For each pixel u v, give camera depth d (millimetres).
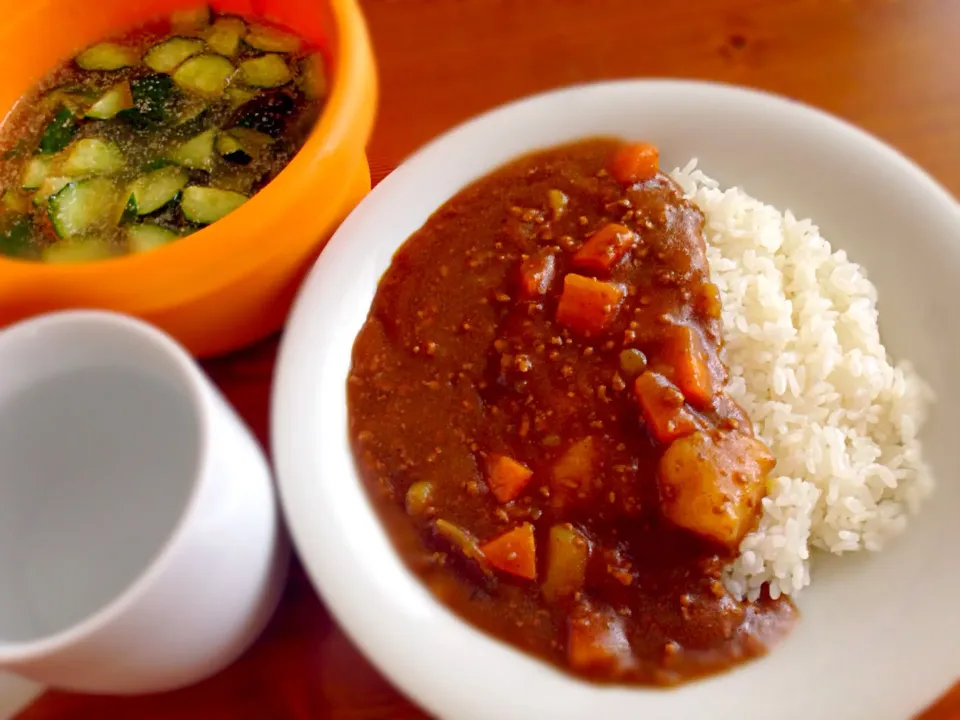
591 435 303
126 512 246
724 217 348
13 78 349
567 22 424
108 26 366
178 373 237
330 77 339
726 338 330
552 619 281
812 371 321
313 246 323
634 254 335
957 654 251
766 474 302
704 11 421
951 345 303
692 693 264
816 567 295
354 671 276
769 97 353
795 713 251
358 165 329
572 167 357
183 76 349
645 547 291
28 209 324
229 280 296
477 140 355
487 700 255
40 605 234
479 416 313
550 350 317
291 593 289
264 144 333
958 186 365
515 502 299
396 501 301
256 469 250
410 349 325
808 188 344
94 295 278
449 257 341
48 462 254
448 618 277
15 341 242
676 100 355
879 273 327
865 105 389
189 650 237
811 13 417
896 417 307
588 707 258
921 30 407
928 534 280
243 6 367
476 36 424
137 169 332
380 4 438
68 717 273
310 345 310
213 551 226
